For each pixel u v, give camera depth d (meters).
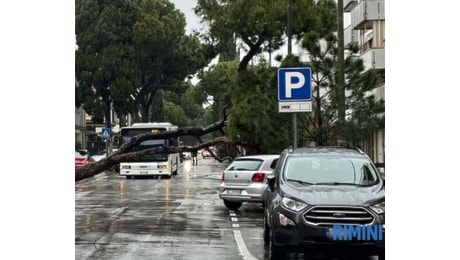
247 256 10.70
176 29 52.53
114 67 49.22
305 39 19.33
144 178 36.38
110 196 23.56
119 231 13.83
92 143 67.06
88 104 50.06
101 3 50.09
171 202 20.80
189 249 11.42
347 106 18.72
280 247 9.43
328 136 18.50
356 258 10.54
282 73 14.16
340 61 19.05
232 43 29.08
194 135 18.31
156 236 13.05
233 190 17.50
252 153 22.95
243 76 24.34
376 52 33.44
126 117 66.06
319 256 10.72
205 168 50.84
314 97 18.86
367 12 36.00
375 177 10.52
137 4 51.38
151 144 34.59
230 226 14.61
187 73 55.12
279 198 9.80
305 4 26.36
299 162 10.87
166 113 80.75
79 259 10.42
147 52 51.66
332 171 10.63
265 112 21.39
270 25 26.00
